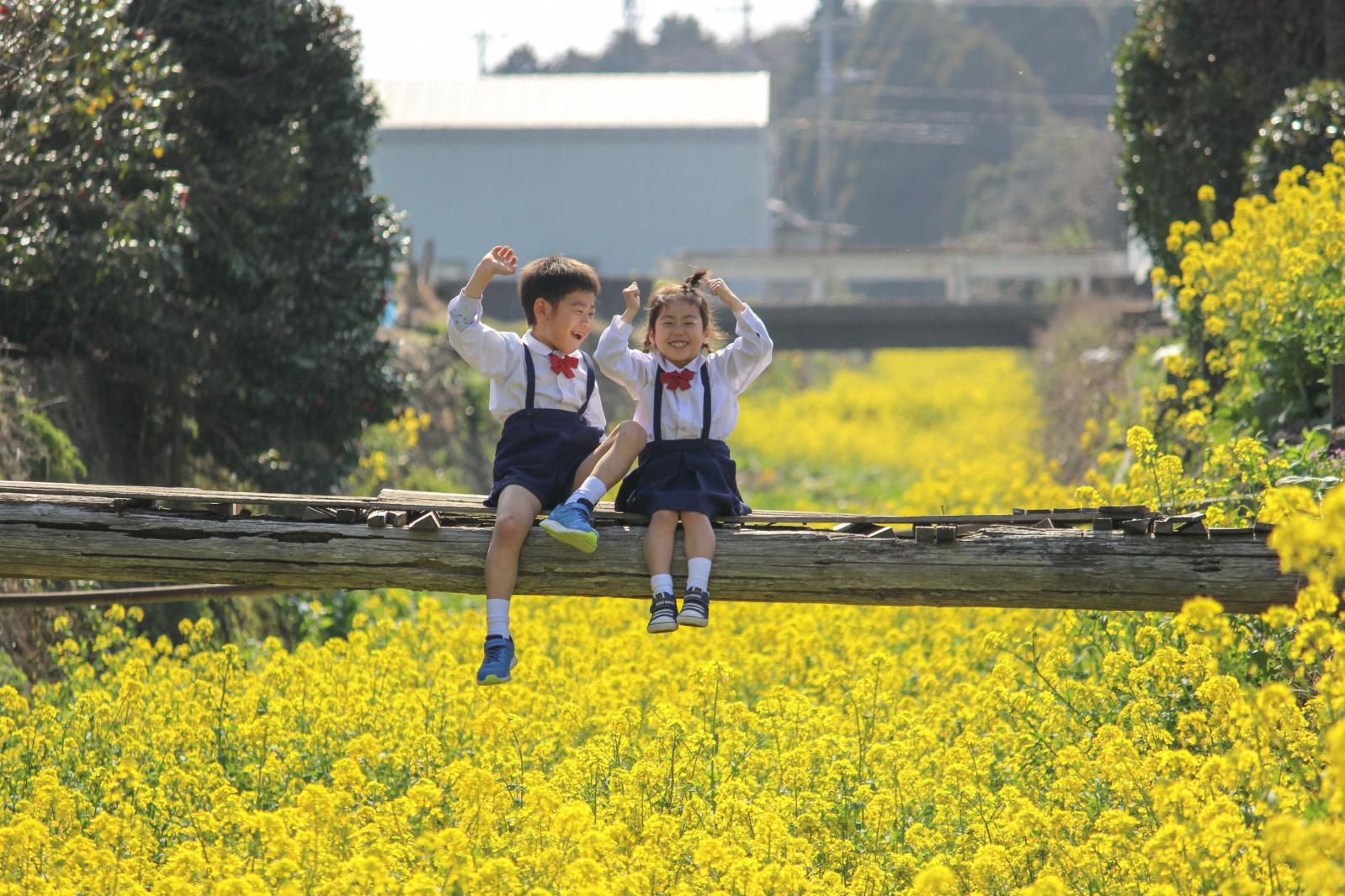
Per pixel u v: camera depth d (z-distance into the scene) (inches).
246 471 1653.5
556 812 674.2
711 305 767.7
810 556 701.3
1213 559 685.3
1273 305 1216.8
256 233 1526.8
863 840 745.0
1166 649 762.2
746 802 725.9
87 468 1414.9
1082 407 2706.7
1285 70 1702.8
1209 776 613.0
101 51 1338.6
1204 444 1342.3
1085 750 803.4
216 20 1547.7
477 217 6013.8
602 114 6161.4
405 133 5984.3
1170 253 1795.0
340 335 1635.1
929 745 824.9
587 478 708.7
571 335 731.4
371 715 932.6
